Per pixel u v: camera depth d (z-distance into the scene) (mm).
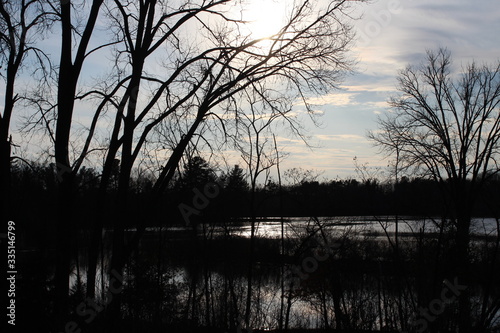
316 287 14961
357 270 15422
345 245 15617
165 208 17281
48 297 12586
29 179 22031
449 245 12414
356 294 15297
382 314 14914
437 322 12211
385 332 14336
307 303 16781
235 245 17453
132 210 18484
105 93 17531
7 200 16266
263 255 17172
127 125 15922
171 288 16016
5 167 16484
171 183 17906
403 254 13984
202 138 17062
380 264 15070
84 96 16234
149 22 16625
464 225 12586
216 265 17531
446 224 12688
